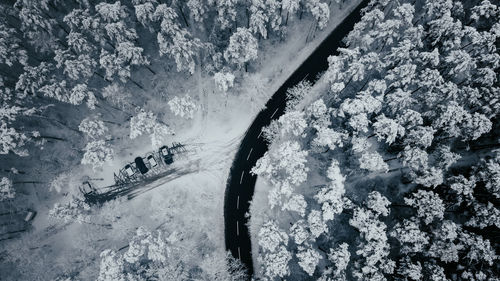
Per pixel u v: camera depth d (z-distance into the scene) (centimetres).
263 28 4031
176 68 4678
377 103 3541
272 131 4319
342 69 3953
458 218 3766
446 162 3703
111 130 4559
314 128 4088
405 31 3909
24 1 4141
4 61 4156
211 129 4522
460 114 3528
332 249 3425
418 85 3834
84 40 4000
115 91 4322
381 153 4128
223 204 4206
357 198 3938
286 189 3516
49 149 4519
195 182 4341
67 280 3784
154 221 4238
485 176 3556
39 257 4191
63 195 4475
